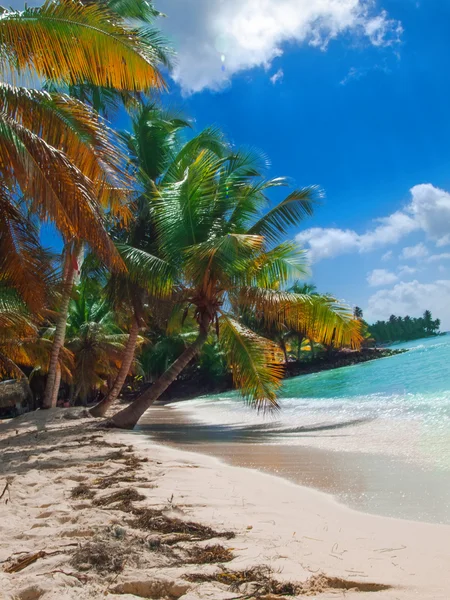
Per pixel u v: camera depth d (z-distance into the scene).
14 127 8.43
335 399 21.17
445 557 3.39
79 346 29.64
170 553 3.47
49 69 8.91
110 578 2.99
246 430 14.18
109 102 20.06
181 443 11.62
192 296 16.02
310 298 14.20
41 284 10.91
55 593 2.75
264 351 14.67
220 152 18.98
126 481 6.30
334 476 6.70
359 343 14.59
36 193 8.29
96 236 8.80
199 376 54.53
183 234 15.46
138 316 19.03
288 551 3.49
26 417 18.89
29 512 4.88
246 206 15.70
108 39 8.58
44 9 8.47
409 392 19.28
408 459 7.53
